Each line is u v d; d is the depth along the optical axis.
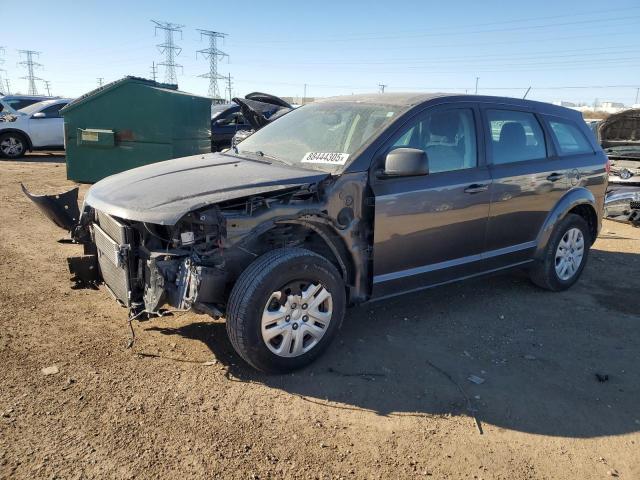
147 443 2.85
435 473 2.79
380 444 2.99
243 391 3.41
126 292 3.61
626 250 7.54
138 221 3.41
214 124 15.20
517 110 5.08
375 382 3.62
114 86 10.14
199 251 3.39
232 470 2.70
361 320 4.63
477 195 4.50
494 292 5.52
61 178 11.69
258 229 3.45
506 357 4.09
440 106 4.41
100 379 3.43
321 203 3.70
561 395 3.59
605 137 9.95
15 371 3.45
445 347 4.20
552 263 5.39
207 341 4.04
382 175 3.94
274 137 4.71
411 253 4.19
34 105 16.53
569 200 5.36
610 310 5.16
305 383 3.56
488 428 3.19
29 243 6.36
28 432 2.87
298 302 3.57
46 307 4.49
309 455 2.86
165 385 3.41
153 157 10.35
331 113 4.62
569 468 2.88
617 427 3.27
